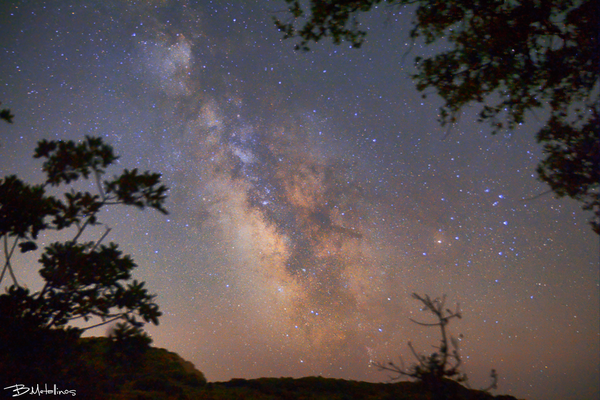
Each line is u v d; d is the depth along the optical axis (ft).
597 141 14.30
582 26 14.11
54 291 8.97
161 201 9.12
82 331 8.87
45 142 9.19
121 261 9.14
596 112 14.46
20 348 8.32
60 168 9.04
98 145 9.09
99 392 9.16
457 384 10.75
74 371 9.37
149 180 8.92
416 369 10.71
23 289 8.63
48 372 8.64
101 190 8.98
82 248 8.98
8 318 8.25
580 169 14.89
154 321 9.18
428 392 10.64
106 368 10.64
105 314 8.97
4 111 9.66
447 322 10.81
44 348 8.46
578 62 14.66
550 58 14.93
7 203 8.54
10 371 8.38
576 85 14.90
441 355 10.64
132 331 8.95
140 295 9.16
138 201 9.04
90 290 8.99
